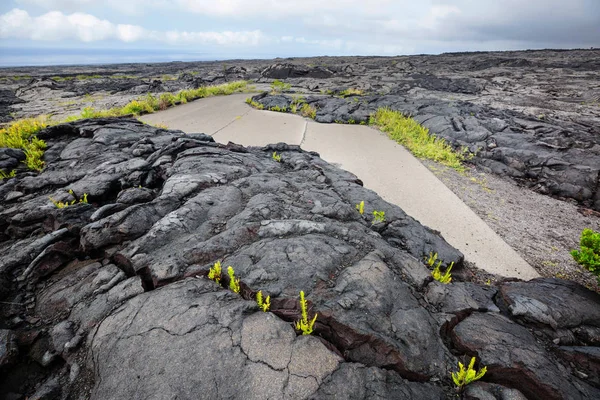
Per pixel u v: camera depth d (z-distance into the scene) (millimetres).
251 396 2344
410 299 3588
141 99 21578
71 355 2783
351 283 3543
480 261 5781
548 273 5578
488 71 39531
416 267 4219
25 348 2891
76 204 4977
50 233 4301
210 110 17000
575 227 7477
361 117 16703
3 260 3803
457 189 9078
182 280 3463
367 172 9836
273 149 9352
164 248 3986
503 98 23891
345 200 6246
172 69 59000
